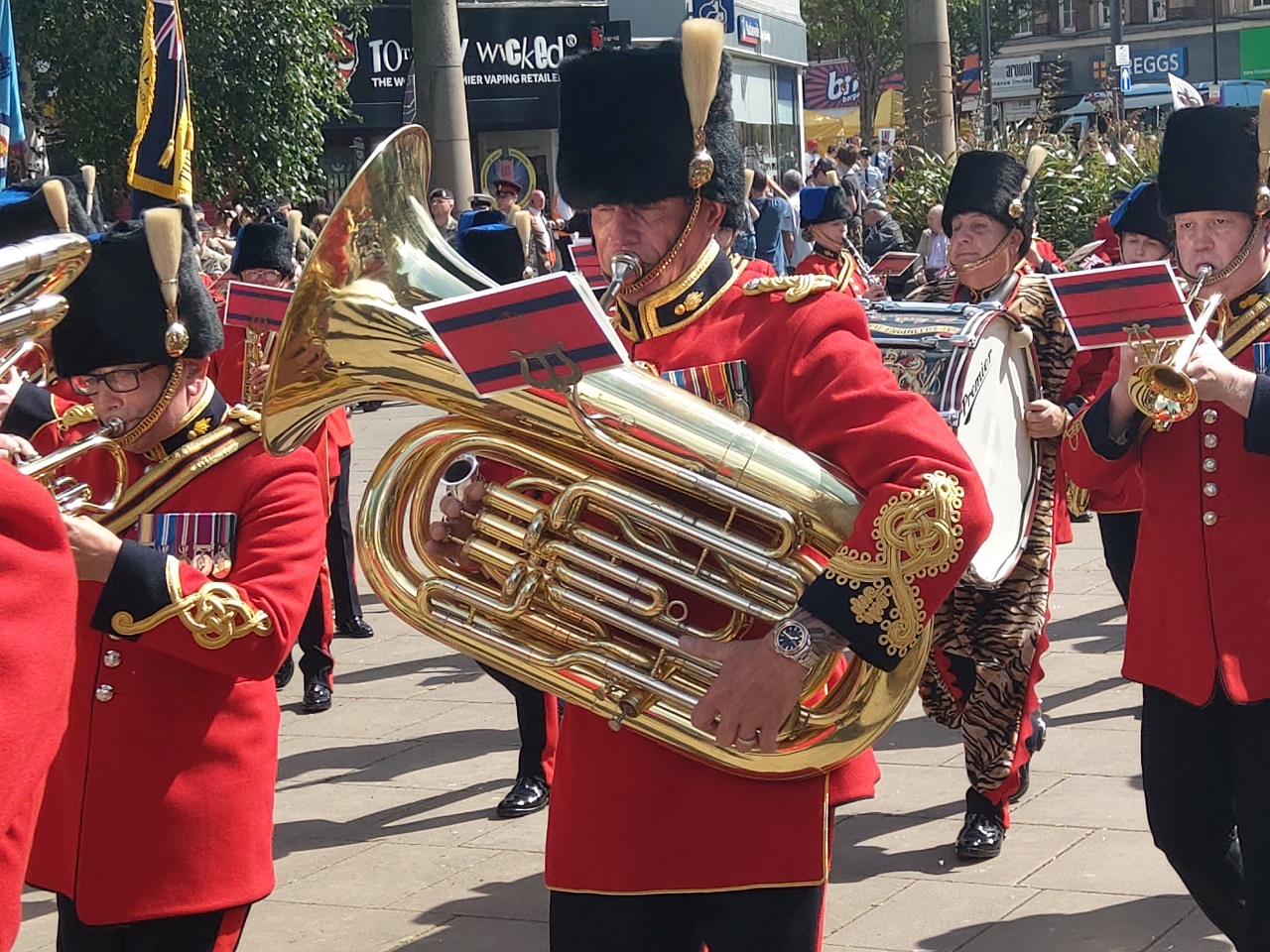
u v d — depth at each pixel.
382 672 7.67
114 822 3.28
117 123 15.68
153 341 3.28
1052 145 15.46
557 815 3.00
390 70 23.86
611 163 2.88
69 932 3.39
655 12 26.38
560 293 2.40
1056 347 5.20
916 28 17.36
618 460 2.74
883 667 2.67
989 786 4.98
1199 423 3.81
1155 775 3.86
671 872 2.87
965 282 5.62
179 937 3.33
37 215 3.78
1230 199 3.73
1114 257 10.02
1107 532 6.17
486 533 2.88
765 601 2.75
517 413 2.75
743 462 2.70
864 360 2.79
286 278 7.34
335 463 8.01
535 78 25.64
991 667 4.97
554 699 5.73
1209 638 3.72
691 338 2.90
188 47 16.05
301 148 17.08
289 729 6.86
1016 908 4.64
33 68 15.48
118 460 3.36
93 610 3.31
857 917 4.64
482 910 4.89
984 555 4.73
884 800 5.61
